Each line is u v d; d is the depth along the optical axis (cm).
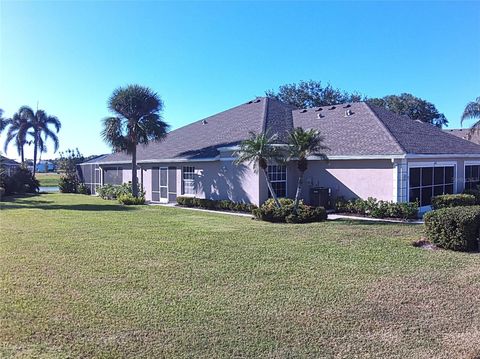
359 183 1809
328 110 2391
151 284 739
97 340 512
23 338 516
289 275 793
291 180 2044
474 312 606
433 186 1911
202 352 483
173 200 2481
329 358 471
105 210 2031
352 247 1050
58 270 834
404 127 2098
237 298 664
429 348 494
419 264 876
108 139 2425
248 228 1389
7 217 1714
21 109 4841
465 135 4234
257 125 2206
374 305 634
